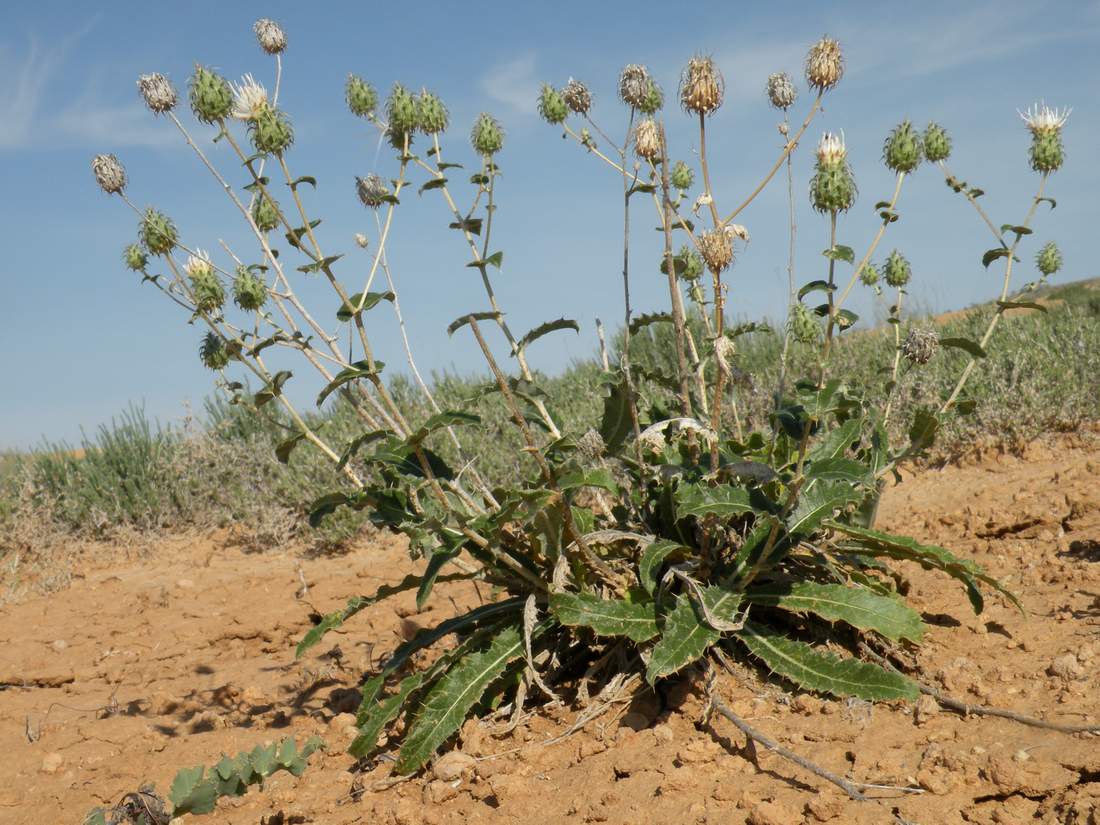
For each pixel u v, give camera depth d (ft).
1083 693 1.64
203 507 4.56
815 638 1.97
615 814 1.49
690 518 1.98
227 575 3.88
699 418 2.11
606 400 2.11
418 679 1.87
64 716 2.45
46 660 2.97
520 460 4.23
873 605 1.80
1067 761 1.43
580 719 1.80
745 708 1.74
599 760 1.65
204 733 2.22
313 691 2.45
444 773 1.71
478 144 1.97
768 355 5.07
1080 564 2.33
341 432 4.77
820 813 1.38
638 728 1.77
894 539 1.92
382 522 1.92
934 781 1.43
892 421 3.93
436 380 5.65
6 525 4.56
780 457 2.16
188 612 3.37
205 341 1.91
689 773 1.52
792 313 1.92
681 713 1.79
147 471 4.73
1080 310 5.17
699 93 1.75
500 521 1.69
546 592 1.96
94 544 4.43
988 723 1.61
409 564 3.61
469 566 2.08
